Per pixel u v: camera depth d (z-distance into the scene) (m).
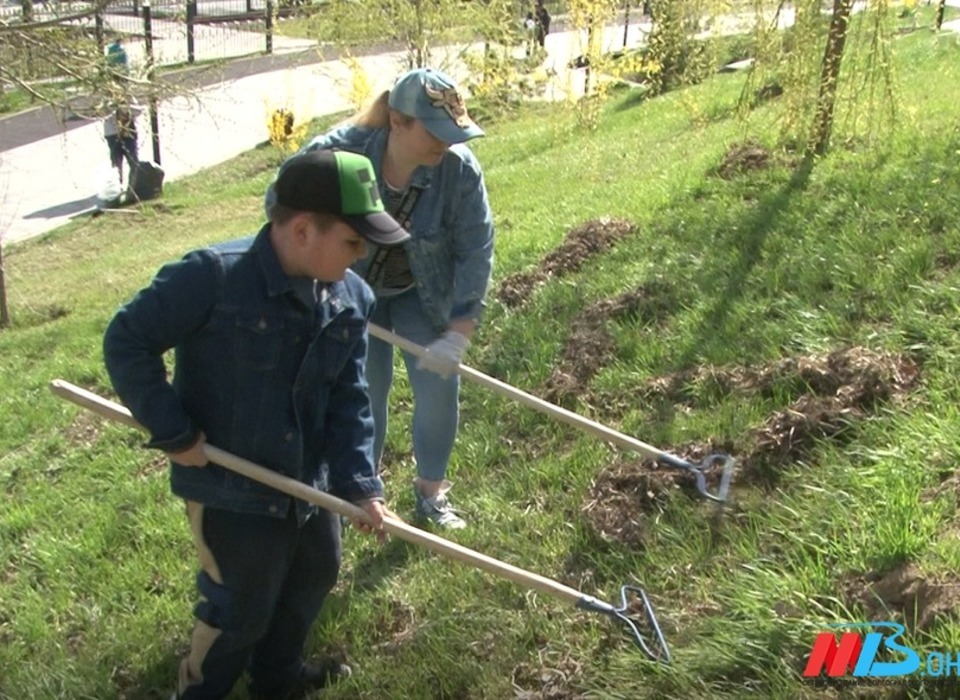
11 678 4.41
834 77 7.50
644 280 6.32
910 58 12.75
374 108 4.32
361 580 4.57
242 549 3.39
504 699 3.74
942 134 7.23
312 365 3.32
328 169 3.06
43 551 5.40
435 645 4.00
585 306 6.37
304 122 20.92
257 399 3.27
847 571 3.64
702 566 4.06
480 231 4.42
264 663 3.85
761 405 4.83
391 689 3.88
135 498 5.77
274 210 3.17
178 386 3.32
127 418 3.33
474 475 5.22
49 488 6.33
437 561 4.57
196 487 3.35
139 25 23.42
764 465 4.43
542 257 7.39
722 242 6.53
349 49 19.47
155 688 4.22
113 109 10.54
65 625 4.79
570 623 3.98
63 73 10.16
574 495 4.75
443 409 4.68
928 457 4.05
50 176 21.55
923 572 3.46
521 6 19.98
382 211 3.12
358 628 4.27
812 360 4.88
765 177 7.43
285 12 28.70
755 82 8.17
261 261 3.17
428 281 4.47
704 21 15.74
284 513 3.39
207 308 3.15
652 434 4.98
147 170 19.38
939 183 6.26
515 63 18.80
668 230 7.07
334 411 3.53
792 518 4.05
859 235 5.95
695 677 3.47
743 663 3.46
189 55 22.67
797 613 3.55
